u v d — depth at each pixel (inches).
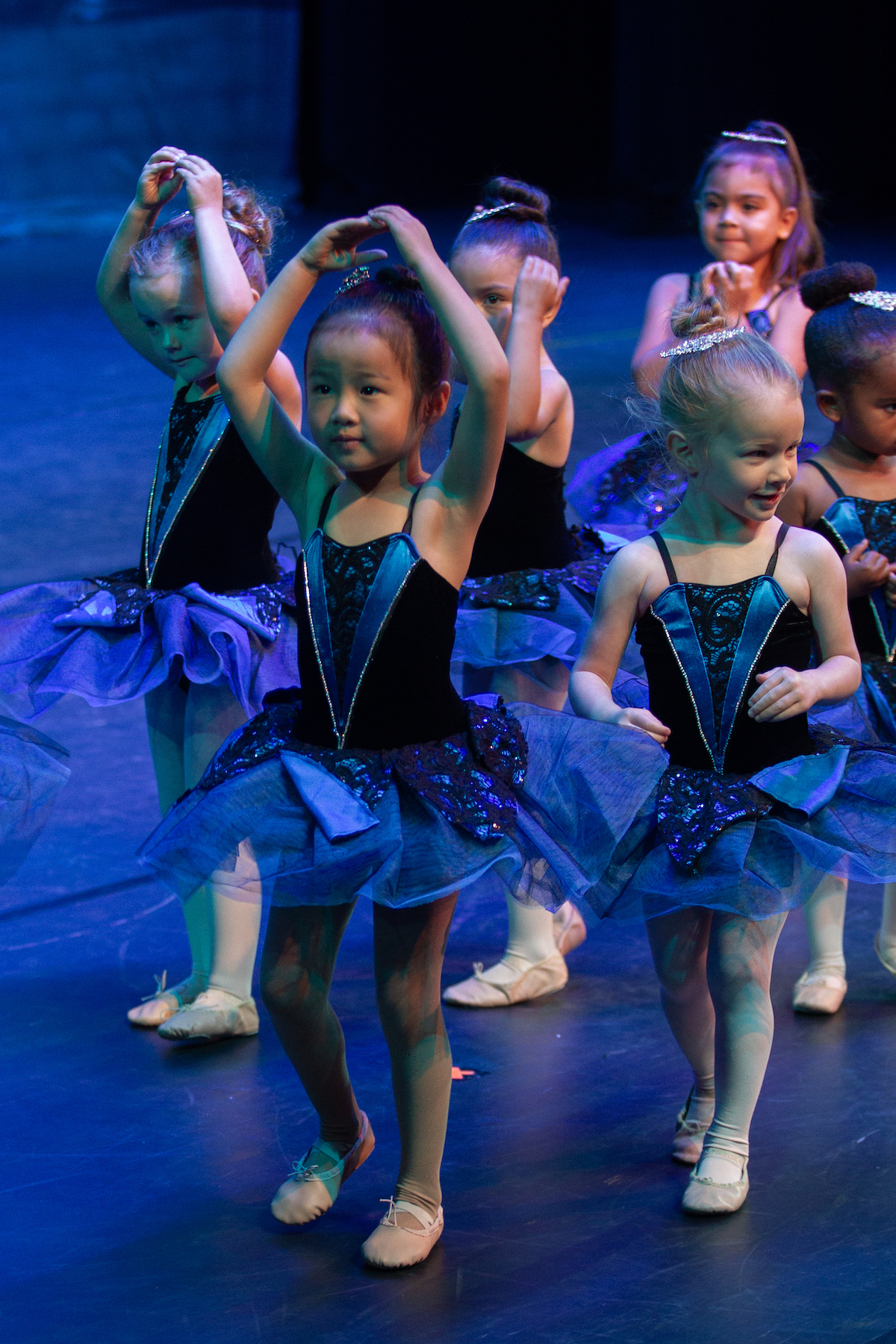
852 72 969.5
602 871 152.7
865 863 150.8
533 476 204.4
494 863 144.4
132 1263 147.5
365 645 146.6
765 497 155.9
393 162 1021.2
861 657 191.6
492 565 206.2
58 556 390.3
